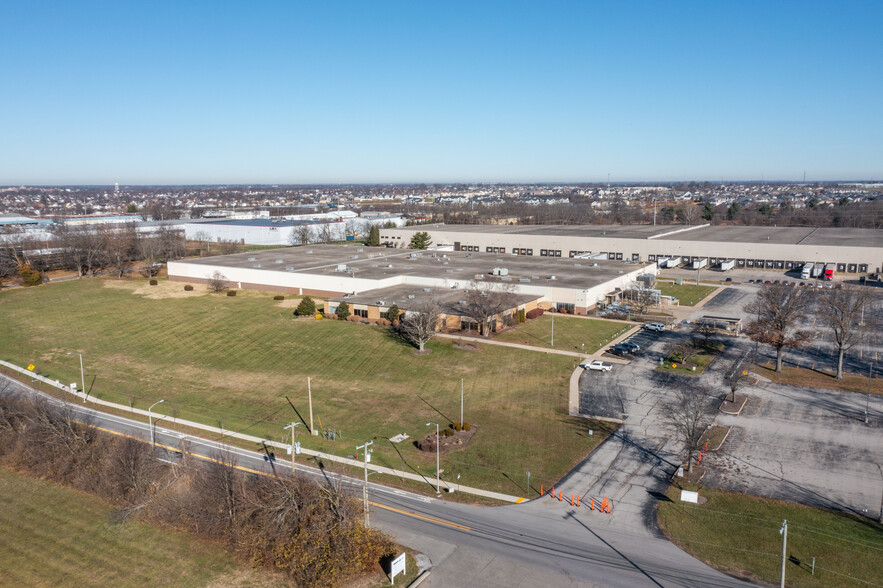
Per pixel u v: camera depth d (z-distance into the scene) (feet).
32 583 127.24
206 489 146.00
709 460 172.55
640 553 132.26
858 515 144.05
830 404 210.38
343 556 125.29
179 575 129.08
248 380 246.27
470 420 202.80
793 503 149.69
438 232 595.88
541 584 122.62
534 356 265.54
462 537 139.54
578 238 531.09
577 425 197.36
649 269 433.07
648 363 256.32
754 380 234.99
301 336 299.38
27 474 175.73
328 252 508.12
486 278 367.25
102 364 268.82
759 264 479.41
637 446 182.60
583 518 146.30
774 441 183.11
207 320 332.19
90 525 148.97
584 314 336.29
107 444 175.32
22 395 217.15
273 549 130.11
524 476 166.91
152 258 484.33
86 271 483.51
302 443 188.44
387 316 314.14
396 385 235.81
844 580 121.60
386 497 157.28
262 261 450.71
